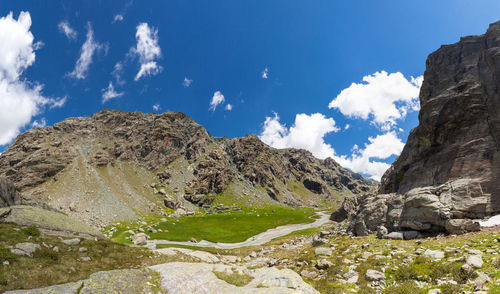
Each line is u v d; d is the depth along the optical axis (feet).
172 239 260.62
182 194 640.58
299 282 50.60
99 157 630.33
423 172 133.49
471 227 88.43
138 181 618.44
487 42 130.11
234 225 396.57
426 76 155.22
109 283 45.65
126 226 328.49
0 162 565.94
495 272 49.21
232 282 54.49
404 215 116.67
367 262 79.05
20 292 38.58
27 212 90.38
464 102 122.42
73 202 415.03
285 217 505.66
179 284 50.16
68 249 75.87
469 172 107.34
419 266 64.39
